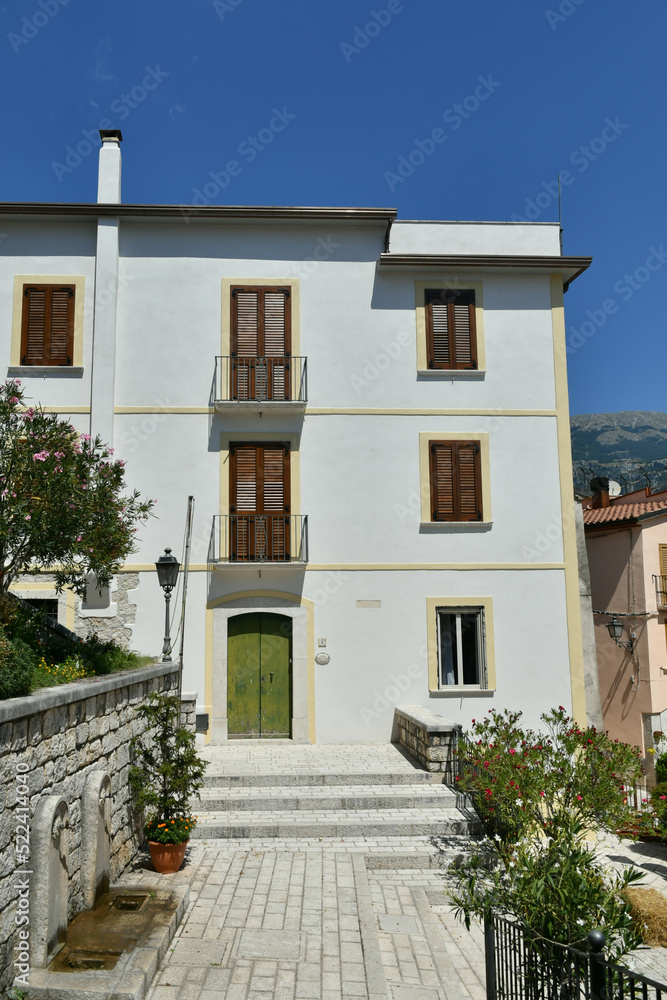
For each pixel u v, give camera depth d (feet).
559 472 45.70
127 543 28.63
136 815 27.04
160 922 20.48
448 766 35.19
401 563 44.19
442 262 45.50
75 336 44.04
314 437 44.75
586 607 46.21
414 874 27.84
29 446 25.12
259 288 45.37
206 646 42.45
